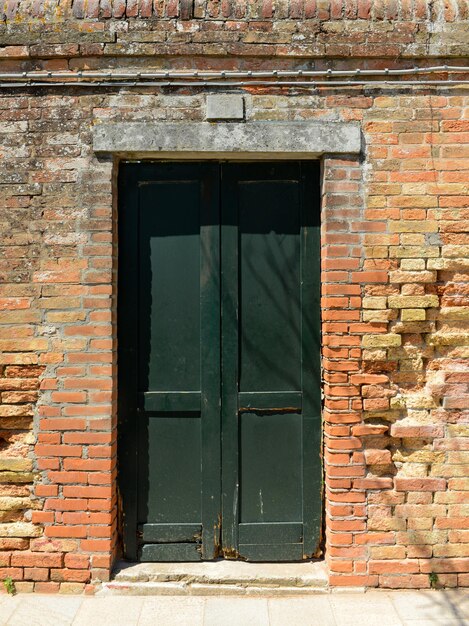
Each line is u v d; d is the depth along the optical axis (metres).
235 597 3.54
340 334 3.62
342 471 3.60
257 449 3.79
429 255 3.62
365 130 3.64
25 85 3.63
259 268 3.82
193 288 3.82
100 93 3.64
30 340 3.62
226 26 3.62
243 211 3.83
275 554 3.75
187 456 3.79
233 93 3.64
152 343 3.80
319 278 3.80
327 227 3.63
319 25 3.63
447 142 3.63
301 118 3.64
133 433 3.76
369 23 3.64
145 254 3.81
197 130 3.61
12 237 3.63
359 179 3.64
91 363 3.61
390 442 3.64
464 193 3.62
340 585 3.58
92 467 3.60
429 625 3.25
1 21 3.63
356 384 3.61
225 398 3.78
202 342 3.78
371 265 3.62
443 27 3.64
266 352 3.80
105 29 3.62
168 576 3.62
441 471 3.62
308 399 3.78
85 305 3.62
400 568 3.59
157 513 3.77
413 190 3.63
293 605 3.44
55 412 3.61
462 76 3.65
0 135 3.65
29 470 3.62
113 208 3.69
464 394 3.63
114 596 3.55
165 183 3.82
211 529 3.75
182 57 3.63
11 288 3.62
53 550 3.60
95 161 3.64
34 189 3.63
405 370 3.65
